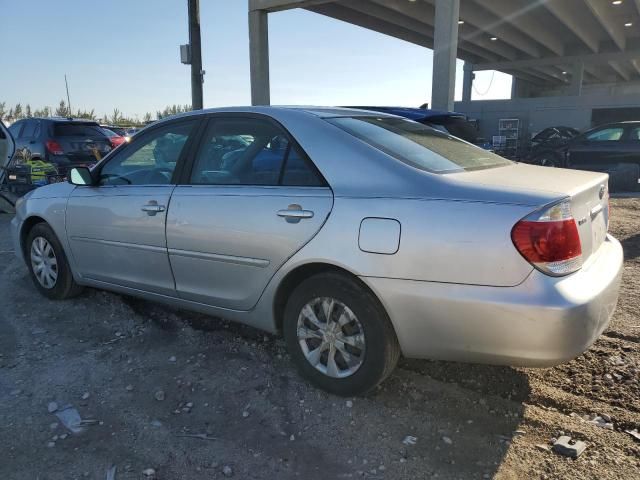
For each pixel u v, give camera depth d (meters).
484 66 34.19
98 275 4.24
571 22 24.62
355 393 3.02
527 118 23.11
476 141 9.27
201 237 3.43
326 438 2.76
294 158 3.19
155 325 4.15
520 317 2.47
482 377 3.33
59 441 2.74
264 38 17.25
